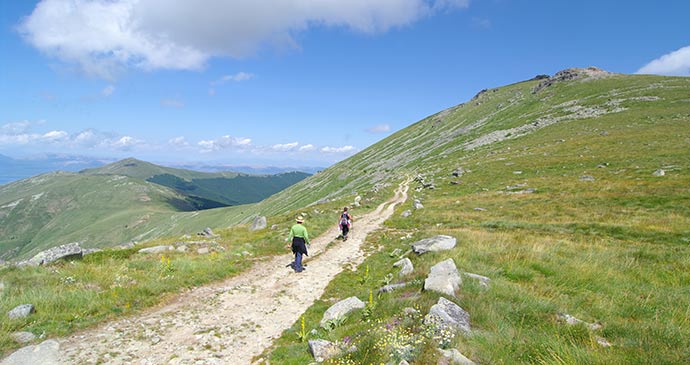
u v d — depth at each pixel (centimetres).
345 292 1282
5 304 952
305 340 845
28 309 926
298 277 1488
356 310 961
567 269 1141
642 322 731
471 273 1088
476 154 7156
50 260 1435
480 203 3291
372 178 9931
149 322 975
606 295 926
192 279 1357
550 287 990
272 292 1287
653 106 6881
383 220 3169
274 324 993
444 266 1042
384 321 766
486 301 835
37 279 1187
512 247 1460
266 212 12506
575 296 923
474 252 1373
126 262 1512
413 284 1030
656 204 2333
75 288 1134
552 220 2347
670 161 3475
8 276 1195
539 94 11700
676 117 5684
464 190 4250
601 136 5516
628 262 1226
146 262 1526
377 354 603
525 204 2978
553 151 5338
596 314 794
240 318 1033
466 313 766
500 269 1147
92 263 1484
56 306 985
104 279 1254
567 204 2733
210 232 2555
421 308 792
